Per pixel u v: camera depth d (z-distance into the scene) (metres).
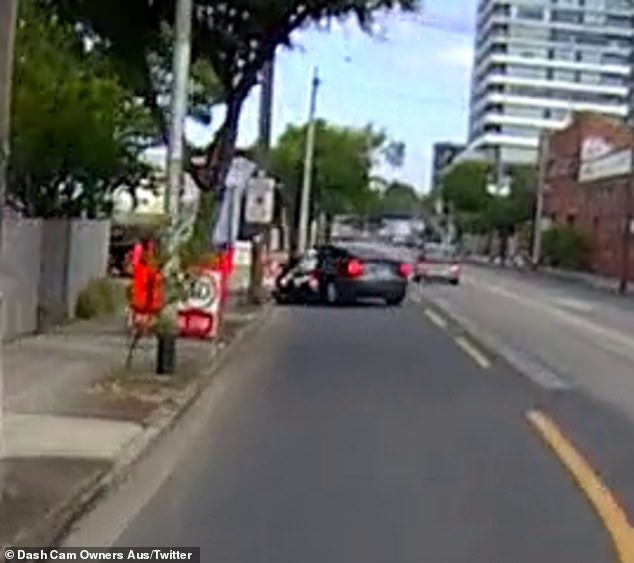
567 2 171.38
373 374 20.22
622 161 90.75
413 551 8.92
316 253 39.81
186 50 18.84
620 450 13.64
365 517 9.96
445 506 10.46
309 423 14.84
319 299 38.69
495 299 46.72
